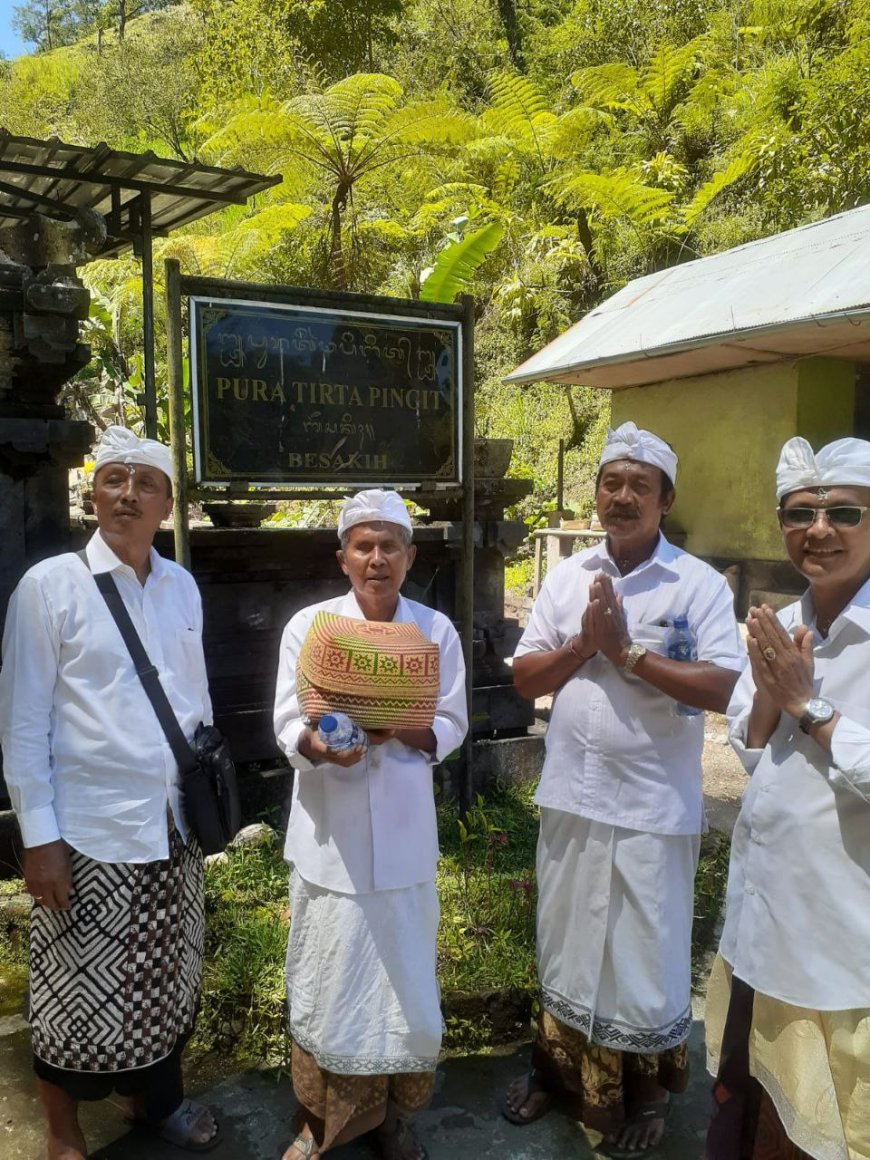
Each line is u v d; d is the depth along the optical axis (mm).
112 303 9555
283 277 13664
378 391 3635
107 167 3965
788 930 1820
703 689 2232
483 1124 2547
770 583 8219
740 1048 2053
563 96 20219
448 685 2371
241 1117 2541
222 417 3352
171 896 2205
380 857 2158
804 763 1843
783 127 13492
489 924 3266
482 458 4371
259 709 4066
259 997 2836
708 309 7602
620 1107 2438
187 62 22688
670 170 16125
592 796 2357
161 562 2316
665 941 2332
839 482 1772
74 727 2102
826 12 15914
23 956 3268
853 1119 1766
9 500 3678
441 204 13859
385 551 2260
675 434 9266
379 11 22359
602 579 2268
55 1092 2211
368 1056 2145
